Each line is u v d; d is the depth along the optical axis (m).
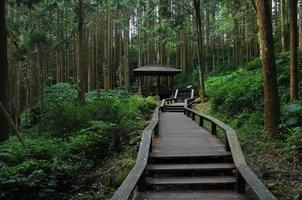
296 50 14.62
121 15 49.59
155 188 8.44
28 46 34.62
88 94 37.56
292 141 10.51
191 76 48.97
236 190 7.93
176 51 55.62
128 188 6.21
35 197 8.37
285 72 18.42
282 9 26.88
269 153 10.67
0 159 9.87
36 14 36.59
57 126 14.64
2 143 12.02
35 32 34.41
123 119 15.71
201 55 29.36
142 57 56.81
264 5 12.19
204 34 52.47
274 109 12.19
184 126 16.55
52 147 10.70
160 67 42.31
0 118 12.94
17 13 39.38
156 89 41.19
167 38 42.84
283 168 9.35
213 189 8.21
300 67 18.02
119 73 51.91
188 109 21.00
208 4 35.50
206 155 9.65
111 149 12.62
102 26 50.47
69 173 9.38
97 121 13.62
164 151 10.34
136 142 13.14
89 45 46.41
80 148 11.16
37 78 40.88
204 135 13.46
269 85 12.23
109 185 9.26
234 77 26.44
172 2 30.84
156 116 14.57
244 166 7.68
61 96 29.05
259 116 14.97
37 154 10.20
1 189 8.15
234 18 32.81
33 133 17.16
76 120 14.60
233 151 8.71
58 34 43.53
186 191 8.02
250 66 26.19
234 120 16.28
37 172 8.38
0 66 13.16
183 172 9.02
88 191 9.08
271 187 8.24
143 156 8.58
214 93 22.69
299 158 9.74
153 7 35.84
